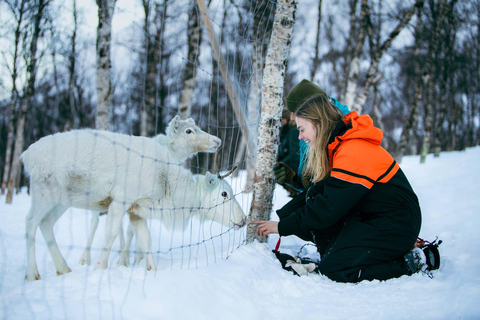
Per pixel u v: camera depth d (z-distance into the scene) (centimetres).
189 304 196
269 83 327
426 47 1540
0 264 310
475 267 263
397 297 223
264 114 329
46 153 303
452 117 2039
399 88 2481
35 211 298
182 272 228
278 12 327
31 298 210
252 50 711
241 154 988
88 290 217
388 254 258
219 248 361
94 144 312
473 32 1797
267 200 332
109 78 634
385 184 262
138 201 326
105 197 323
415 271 260
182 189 342
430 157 1630
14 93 664
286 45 328
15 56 586
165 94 1259
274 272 265
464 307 196
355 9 1478
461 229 401
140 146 330
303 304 219
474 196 580
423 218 478
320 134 273
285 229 279
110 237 305
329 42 1839
